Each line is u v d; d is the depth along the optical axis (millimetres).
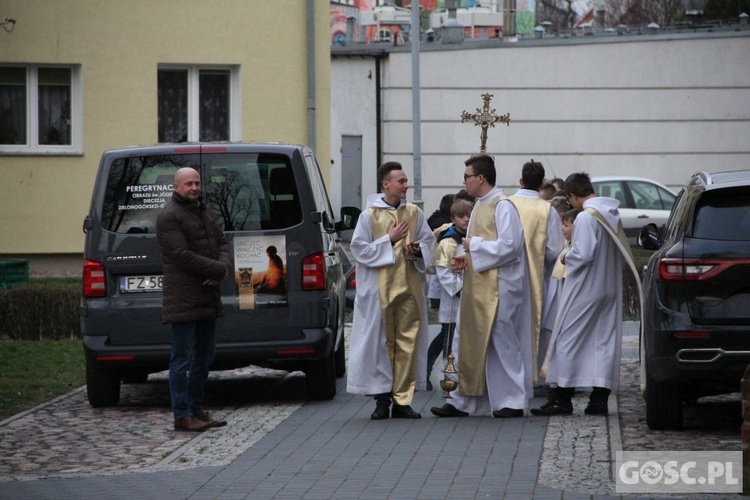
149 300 24938
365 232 23297
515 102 75188
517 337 23438
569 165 75562
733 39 74750
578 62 75062
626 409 24094
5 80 50750
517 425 22172
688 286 19906
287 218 25109
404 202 23594
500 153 75562
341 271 29781
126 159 25156
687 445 19875
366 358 23141
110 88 51344
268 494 16828
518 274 23266
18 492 17391
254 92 53062
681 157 75375
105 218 25062
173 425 23406
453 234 26203
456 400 23500
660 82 75000
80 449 21016
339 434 21641
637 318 43500
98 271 25000
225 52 52531
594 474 17609
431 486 17016
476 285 23203
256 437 21625
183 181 22312
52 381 29875
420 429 21938
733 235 19969
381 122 76125
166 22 51844
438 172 75875
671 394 20891
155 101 51875
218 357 24859
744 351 19578
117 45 51312
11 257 50688
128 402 27062
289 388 28969
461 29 75438
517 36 81562
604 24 122188
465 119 39812
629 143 75375
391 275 23141
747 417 16406
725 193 20438
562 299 23250
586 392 27031
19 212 50656
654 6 118562
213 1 52312
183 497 16812
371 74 76062
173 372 22578
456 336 23484
